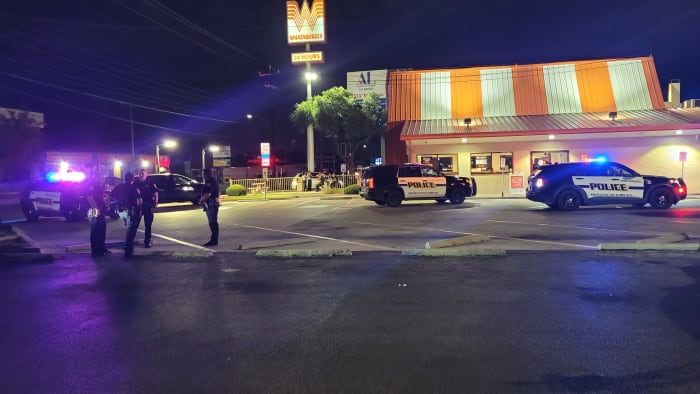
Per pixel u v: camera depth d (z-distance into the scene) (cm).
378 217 1892
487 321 608
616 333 555
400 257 1051
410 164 2408
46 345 553
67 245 1377
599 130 2722
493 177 2942
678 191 1908
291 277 880
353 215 2006
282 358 500
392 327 592
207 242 1316
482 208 2142
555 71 3334
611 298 698
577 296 713
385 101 5078
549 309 653
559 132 2745
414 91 3406
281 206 2700
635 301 680
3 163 4209
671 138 2825
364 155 5881
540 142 2902
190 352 523
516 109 3253
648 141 2841
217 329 598
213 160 7038
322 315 647
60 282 878
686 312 627
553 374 450
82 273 957
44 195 2083
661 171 2838
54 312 686
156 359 505
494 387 426
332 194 3653
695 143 2817
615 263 932
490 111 3275
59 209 2041
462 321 610
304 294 757
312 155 4228
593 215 1730
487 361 482
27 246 1285
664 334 550
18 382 454
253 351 521
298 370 470
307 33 4112
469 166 2959
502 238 1270
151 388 437
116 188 1148
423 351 512
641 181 1912
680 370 455
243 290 793
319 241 1309
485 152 2948
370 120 4206
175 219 2058
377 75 5234
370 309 670
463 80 3394
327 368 473
